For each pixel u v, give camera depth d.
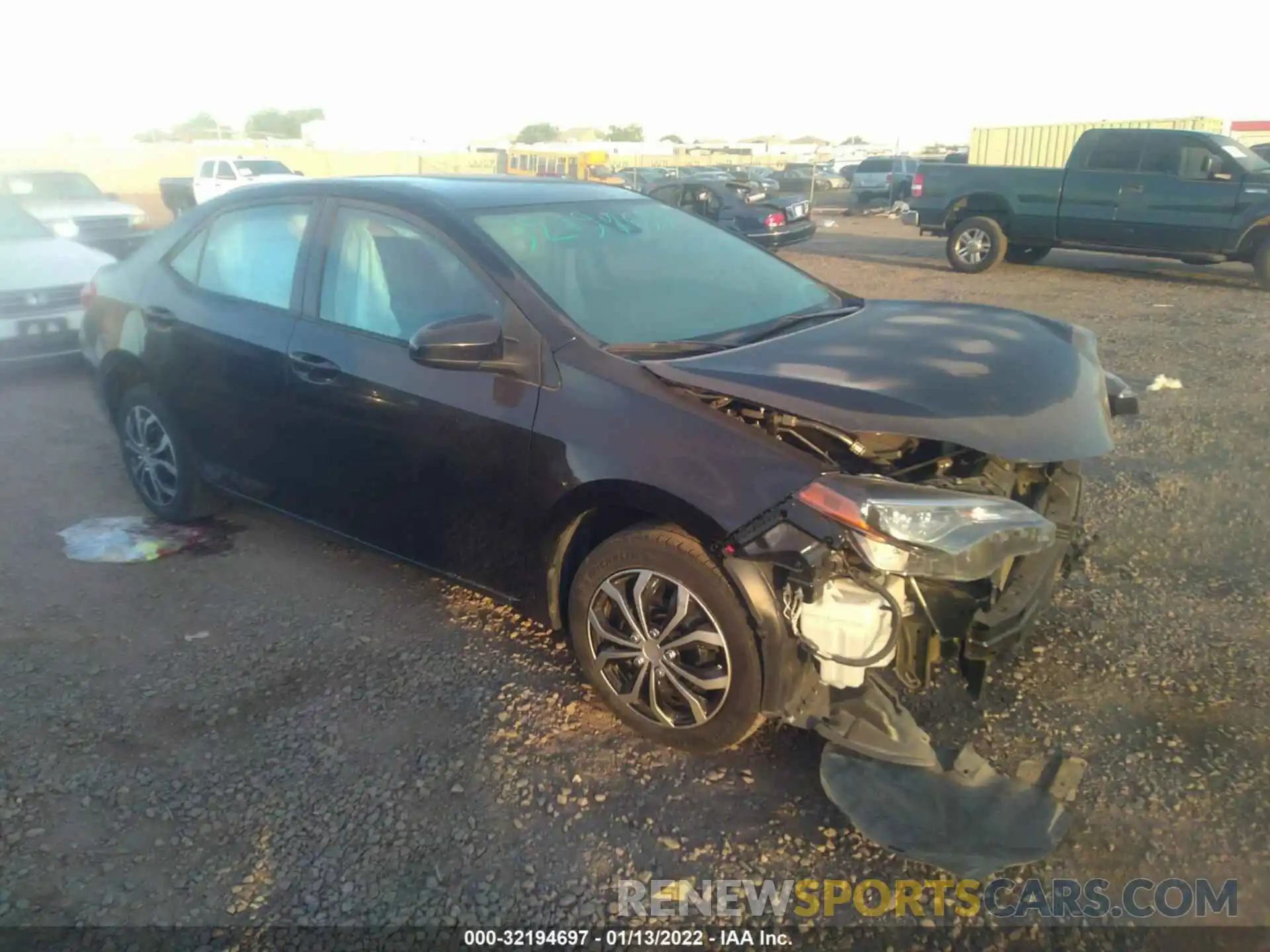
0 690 3.57
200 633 3.96
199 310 4.48
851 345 3.31
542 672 3.63
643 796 2.97
